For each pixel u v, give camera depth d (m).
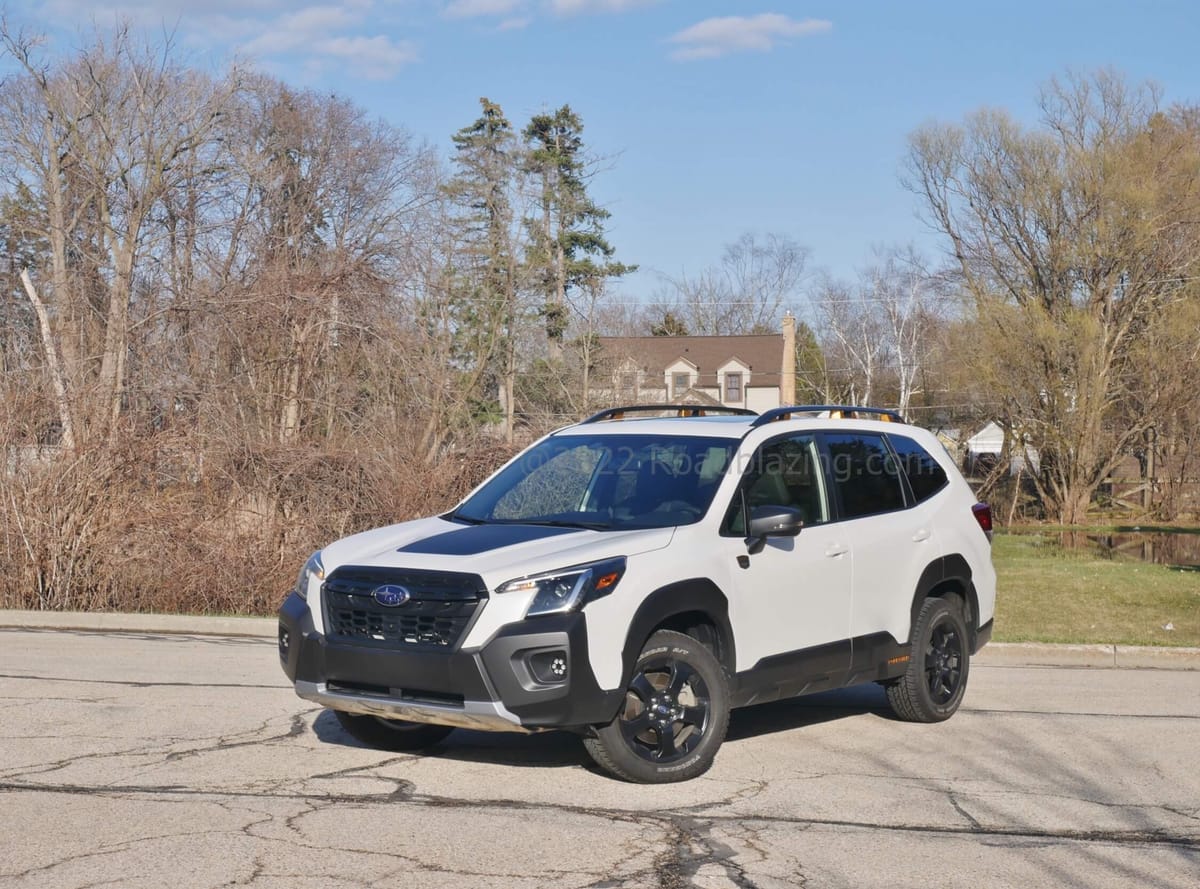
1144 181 43.38
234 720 8.39
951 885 5.36
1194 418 44.47
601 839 5.87
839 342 71.94
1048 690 10.30
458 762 7.33
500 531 7.27
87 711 8.63
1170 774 7.40
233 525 14.95
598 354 42.28
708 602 7.03
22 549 14.40
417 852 5.62
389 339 19.66
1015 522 45.84
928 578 8.66
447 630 6.48
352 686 6.75
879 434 8.90
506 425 28.70
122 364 19.17
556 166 45.91
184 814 6.15
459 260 39.22
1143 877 5.51
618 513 7.47
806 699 9.66
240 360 19.52
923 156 46.19
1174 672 11.57
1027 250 45.72
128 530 14.55
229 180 31.39
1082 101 44.56
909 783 7.08
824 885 5.32
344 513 15.39
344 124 36.88
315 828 5.95
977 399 46.75
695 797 6.66
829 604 7.87
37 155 34.38
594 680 6.46
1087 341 43.44
